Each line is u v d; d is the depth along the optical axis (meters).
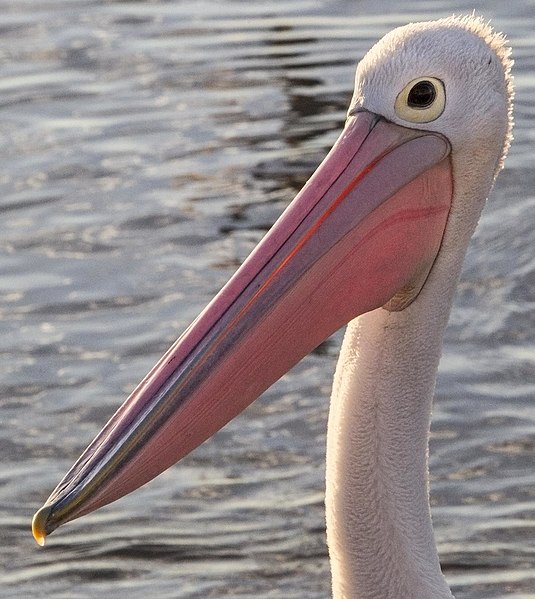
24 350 13.77
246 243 15.63
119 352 13.67
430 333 6.93
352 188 6.69
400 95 6.66
